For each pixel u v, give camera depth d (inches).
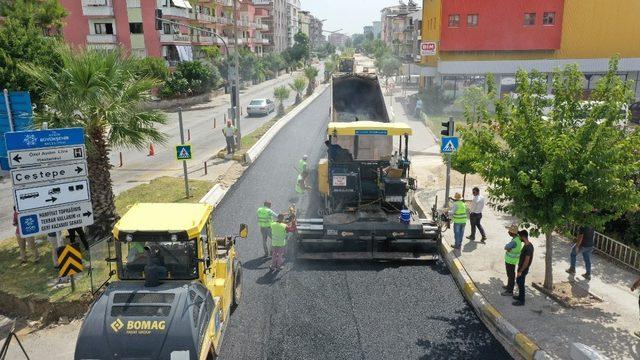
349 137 613.3
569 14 1653.5
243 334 367.6
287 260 505.7
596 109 369.4
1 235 581.3
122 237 298.0
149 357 267.1
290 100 2112.5
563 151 353.1
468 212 634.2
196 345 271.7
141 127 529.0
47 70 493.0
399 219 516.4
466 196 713.0
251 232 574.9
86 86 480.7
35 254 483.2
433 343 358.9
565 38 1672.0
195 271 309.4
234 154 961.5
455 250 512.4
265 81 3174.2
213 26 2785.4
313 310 403.5
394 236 494.9
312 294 431.2
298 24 6215.6
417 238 498.6
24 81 913.5
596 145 356.2
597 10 1644.9
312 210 643.5
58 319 406.0
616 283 431.2
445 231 575.5
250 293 432.1
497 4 1665.8
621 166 361.1
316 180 787.4
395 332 372.2
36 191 396.5
